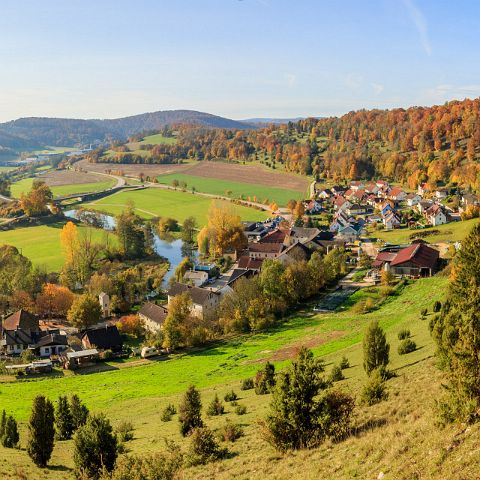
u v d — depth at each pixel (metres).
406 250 129.38
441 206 196.62
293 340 89.69
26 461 47.56
